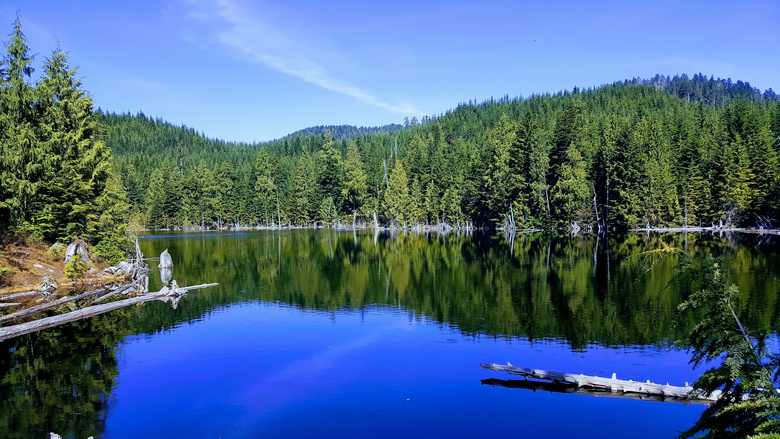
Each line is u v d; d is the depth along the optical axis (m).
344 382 14.48
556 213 77.31
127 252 44.31
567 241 58.97
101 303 27.28
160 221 109.31
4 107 34.66
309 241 73.06
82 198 38.34
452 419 11.87
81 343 19.02
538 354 16.80
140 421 12.06
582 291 27.19
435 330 20.22
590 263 38.22
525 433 11.11
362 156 128.50
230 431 11.46
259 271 39.97
